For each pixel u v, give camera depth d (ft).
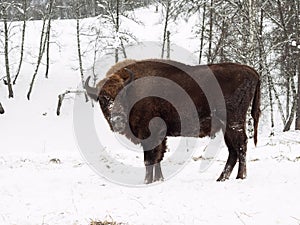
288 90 86.17
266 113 97.25
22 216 19.19
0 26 126.00
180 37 116.88
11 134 84.17
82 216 18.83
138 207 19.77
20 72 109.81
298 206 18.38
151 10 147.84
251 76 26.99
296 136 59.41
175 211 18.80
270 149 41.65
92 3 113.80
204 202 19.99
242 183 23.93
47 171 32.55
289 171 27.73
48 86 104.27
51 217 18.86
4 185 26.14
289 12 77.82
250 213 17.98
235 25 60.70
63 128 87.40
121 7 100.78
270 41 76.64
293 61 79.30
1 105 92.07
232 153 26.99
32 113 93.50
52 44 123.24
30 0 106.42
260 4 65.72
